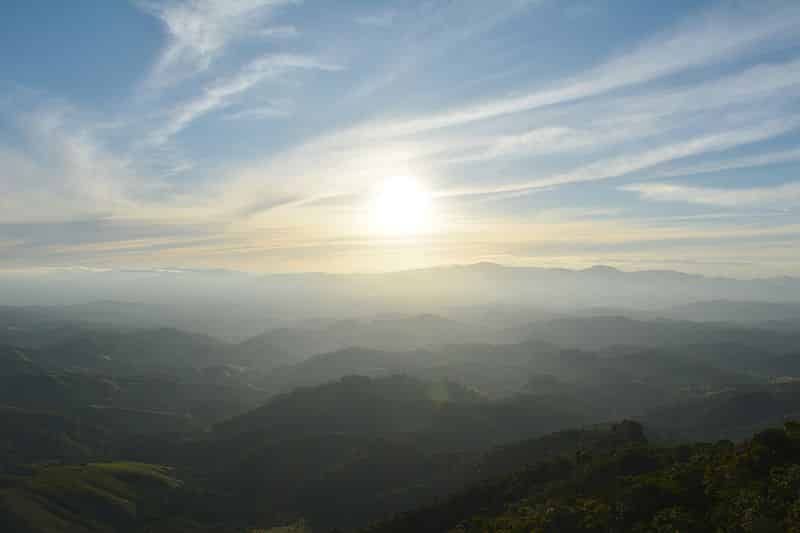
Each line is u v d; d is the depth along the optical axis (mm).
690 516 45219
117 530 133750
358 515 129750
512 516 63188
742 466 50625
